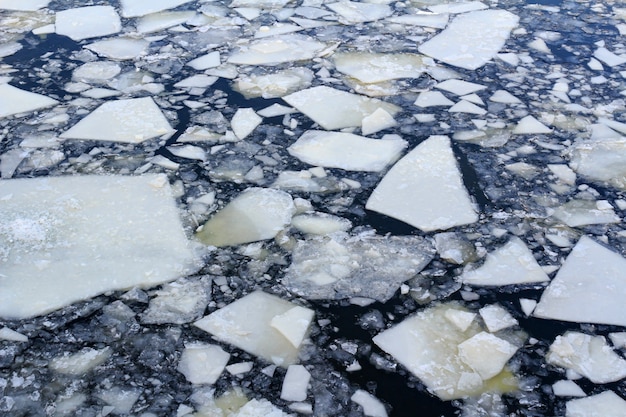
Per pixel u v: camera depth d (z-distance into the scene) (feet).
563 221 5.76
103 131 7.02
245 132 7.01
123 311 4.81
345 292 5.00
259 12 10.16
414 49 8.94
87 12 10.15
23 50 8.94
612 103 7.64
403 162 6.52
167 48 8.97
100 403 4.14
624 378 4.35
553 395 4.24
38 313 4.77
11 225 5.57
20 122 7.21
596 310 4.86
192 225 5.65
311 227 5.65
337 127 7.13
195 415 4.07
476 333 4.69
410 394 4.24
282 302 4.91
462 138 6.94
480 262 5.29
